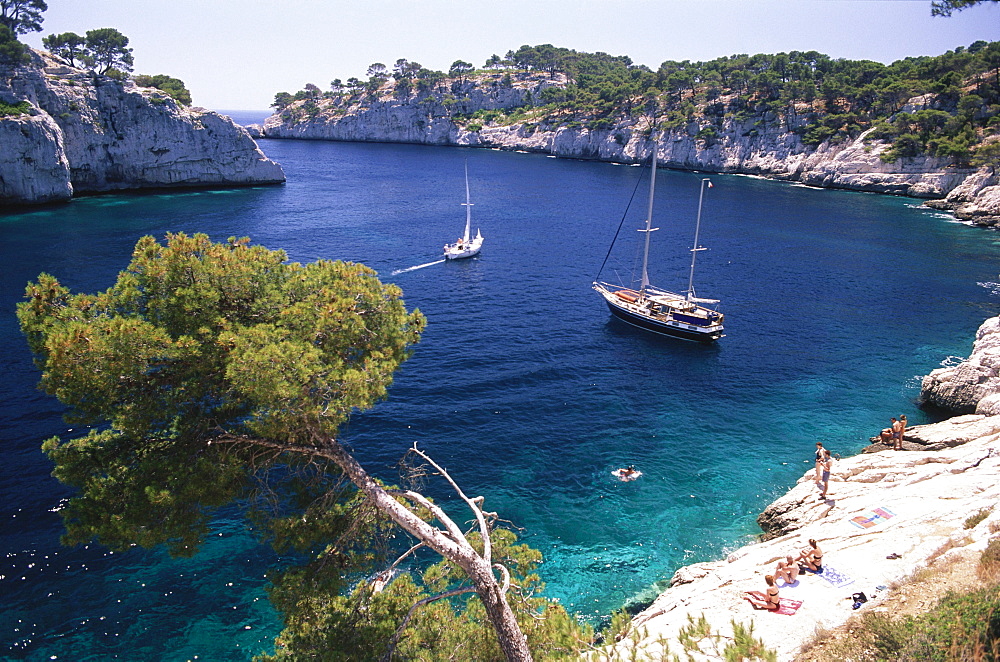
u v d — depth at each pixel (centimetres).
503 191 13725
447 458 3391
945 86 13938
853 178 14025
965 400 3819
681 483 3209
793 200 12638
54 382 1203
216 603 2338
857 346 5128
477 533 1596
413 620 1380
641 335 5406
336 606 1389
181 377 1273
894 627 1289
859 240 8981
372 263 7556
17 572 2441
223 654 2128
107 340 1148
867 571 1855
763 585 1959
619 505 3025
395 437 3584
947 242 8800
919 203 12062
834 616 1634
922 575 1688
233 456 1270
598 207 11806
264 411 1233
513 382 4381
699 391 4300
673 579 2445
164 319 1312
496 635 1349
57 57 11775
